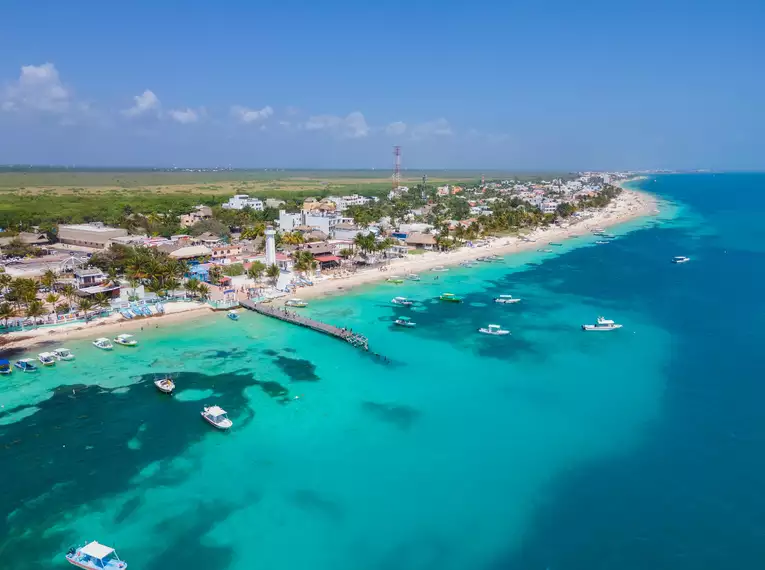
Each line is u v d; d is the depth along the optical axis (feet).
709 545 190.80
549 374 333.21
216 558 184.75
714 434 261.85
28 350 360.69
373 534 196.85
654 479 227.61
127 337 376.27
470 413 282.97
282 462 239.09
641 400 297.74
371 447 250.78
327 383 318.04
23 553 184.85
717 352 370.53
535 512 208.03
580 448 250.57
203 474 229.86
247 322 431.43
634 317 455.22
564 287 570.46
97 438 255.50
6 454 240.94
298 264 565.53
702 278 613.93
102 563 177.17
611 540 193.57
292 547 190.19
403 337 401.70
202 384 314.55
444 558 185.98
